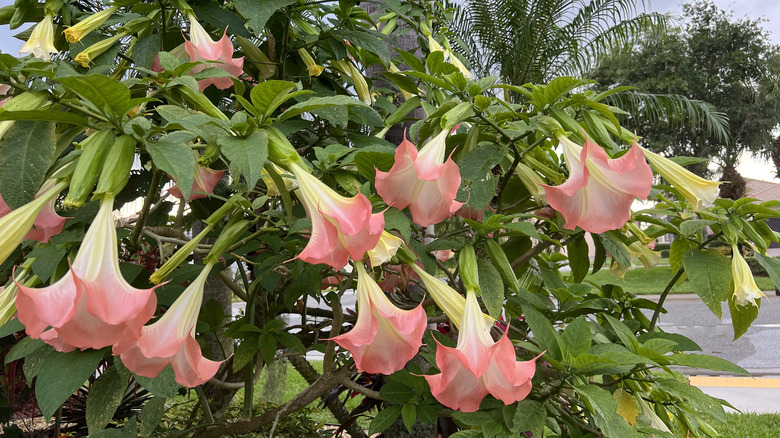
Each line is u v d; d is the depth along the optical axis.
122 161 0.94
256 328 1.70
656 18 12.64
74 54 1.77
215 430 1.93
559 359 1.40
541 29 12.11
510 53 12.34
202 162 1.23
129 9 1.97
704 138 24.83
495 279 1.42
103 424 1.32
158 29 1.80
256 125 1.09
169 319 1.03
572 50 12.57
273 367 3.62
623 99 13.56
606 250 1.92
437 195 1.16
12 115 0.93
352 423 2.74
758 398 6.84
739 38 26.98
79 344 0.78
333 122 1.58
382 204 1.31
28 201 0.95
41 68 1.11
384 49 1.94
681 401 1.60
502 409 1.36
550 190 1.18
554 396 1.45
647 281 18.75
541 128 1.32
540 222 2.06
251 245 1.61
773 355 9.34
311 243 0.98
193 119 1.01
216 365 1.03
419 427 2.17
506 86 1.41
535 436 1.28
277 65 2.00
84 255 0.84
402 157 1.14
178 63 1.27
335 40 1.97
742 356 9.36
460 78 1.43
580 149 1.24
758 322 12.56
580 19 12.24
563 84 1.32
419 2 2.45
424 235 1.73
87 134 1.77
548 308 1.70
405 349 1.11
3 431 2.84
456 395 1.10
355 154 1.31
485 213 1.72
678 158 1.58
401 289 2.02
